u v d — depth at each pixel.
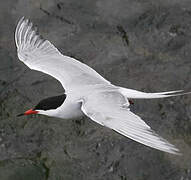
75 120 13.36
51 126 13.38
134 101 13.54
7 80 14.47
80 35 15.45
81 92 9.52
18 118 13.62
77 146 12.91
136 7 15.82
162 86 13.86
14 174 12.16
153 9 15.71
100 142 12.86
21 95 14.09
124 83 14.05
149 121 13.10
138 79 14.13
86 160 12.61
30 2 16.17
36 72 14.63
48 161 12.65
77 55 14.93
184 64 14.33
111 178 12.23
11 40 15.45
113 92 9.05
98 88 9.44
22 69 14.72
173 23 15.33
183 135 12.80
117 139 12.86
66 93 9.67
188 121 13.01
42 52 10.64
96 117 8.19
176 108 13.30
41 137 13.21
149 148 12.54
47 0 16.22
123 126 7.89
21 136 13.29
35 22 15.77
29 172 12.27
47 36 15.45
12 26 15.73
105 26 15.59
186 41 14.91
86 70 10.30
